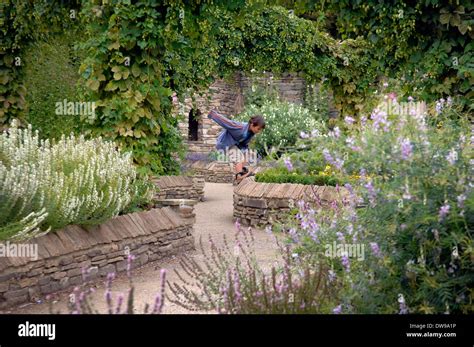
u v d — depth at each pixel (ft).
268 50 42.50
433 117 14.14
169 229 23.52
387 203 12.16
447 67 22.41
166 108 35.63
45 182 18.24
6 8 31.86
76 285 18.44
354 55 45.57
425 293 11.44
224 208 39.99
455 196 11.58
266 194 31.89
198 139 69.05
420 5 22.03
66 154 21.18
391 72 24.54
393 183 11.92
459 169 11.83
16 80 34.58
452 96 22.62
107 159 22.94
